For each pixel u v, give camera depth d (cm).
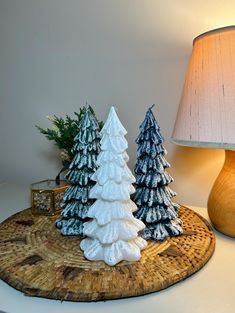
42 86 103
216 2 80
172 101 88
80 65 97
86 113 64
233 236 66
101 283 47
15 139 111
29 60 103
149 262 54
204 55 61
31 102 106
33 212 78
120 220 54
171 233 63
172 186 93
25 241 62
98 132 65
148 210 63
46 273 50
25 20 100
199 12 82
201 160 89
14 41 103
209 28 81
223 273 53
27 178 113
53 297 45
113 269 51
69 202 66
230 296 47
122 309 44
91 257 53
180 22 84
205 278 51
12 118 110
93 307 44
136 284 47
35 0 98
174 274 50
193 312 43
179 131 64
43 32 99
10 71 106
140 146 63
